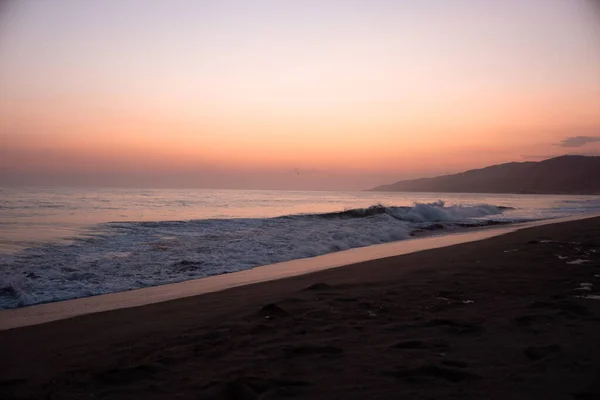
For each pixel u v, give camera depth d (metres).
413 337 4.23
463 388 3.02
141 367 3.57
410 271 8.34
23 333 5.02
